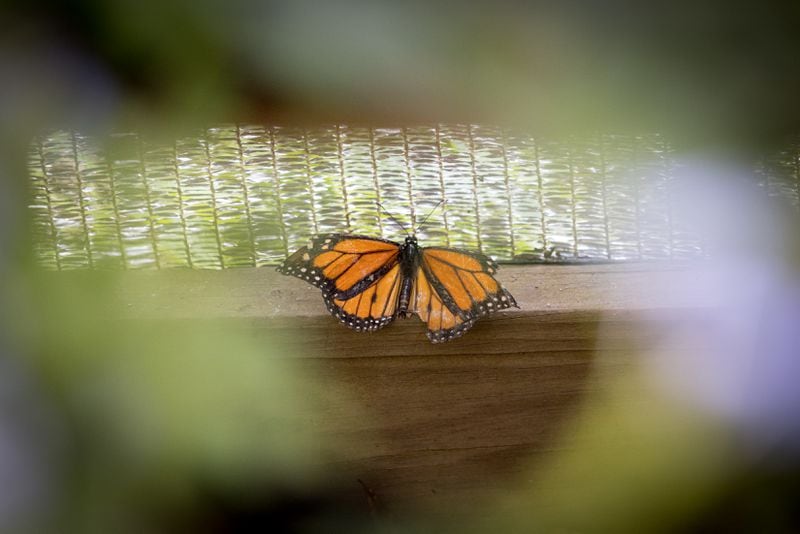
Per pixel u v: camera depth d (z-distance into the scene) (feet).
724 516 1.92
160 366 1.70
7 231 1.70
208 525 1.74
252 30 1.54
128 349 1.69
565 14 1.58
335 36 1.55
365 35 1.55
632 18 1.59
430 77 1.59
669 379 1.91
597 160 1.91
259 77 1.58
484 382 1.91
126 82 1.57
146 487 1.67
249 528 1.83
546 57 1.59
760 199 1.84
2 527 1.62
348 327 1.86
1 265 1.69
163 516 1.68
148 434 1.67
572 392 1.92
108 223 1.89
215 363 1.72
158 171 1.89
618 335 1.89
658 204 1.91
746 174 1.82
